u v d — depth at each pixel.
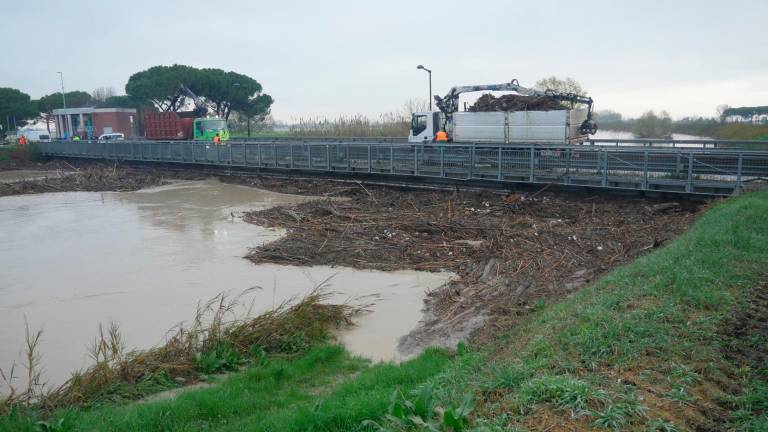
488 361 6.86
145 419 6.43
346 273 14.32
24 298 12.80
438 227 17.95
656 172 19.16
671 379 5.08
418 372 7.52
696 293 7.24
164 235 19.59
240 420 6.48
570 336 6.24
